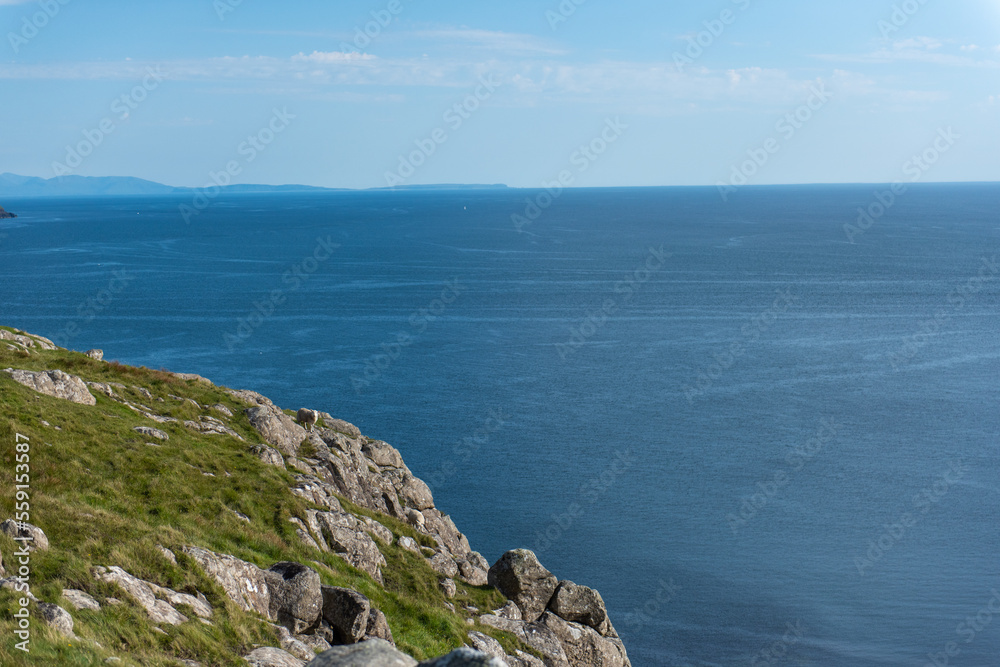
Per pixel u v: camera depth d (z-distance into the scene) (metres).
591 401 130.50
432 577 36.25
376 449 50.78
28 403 33.03
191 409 42.59
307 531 33.25
